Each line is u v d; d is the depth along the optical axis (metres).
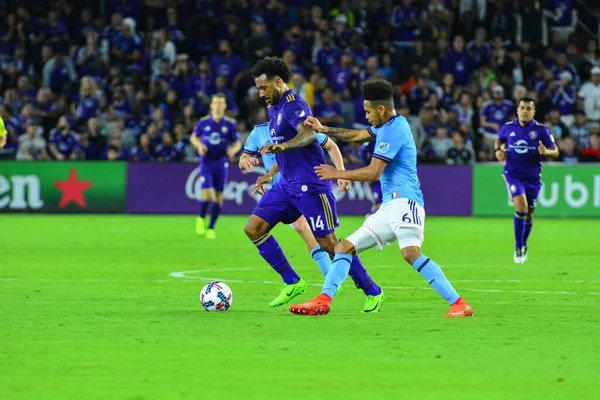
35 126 103.00
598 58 123.56
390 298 40.91
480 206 103.62
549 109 110.56
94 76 108.81
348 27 117.69
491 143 106.75
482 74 111.62
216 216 76.00
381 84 34.28
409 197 34.59
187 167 102.50
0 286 44.78
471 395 22.75
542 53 117.19
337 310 37.03
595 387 23.59
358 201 102.69
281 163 37.88
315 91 106.00
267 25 115.25
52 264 55.28
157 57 111.25
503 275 51.44
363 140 35.62
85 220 93.88
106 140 104.44
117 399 22.14
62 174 101.88
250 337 30.44
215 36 114.44
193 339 30.03
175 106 106.38
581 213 103.31
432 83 110.31
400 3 121.69
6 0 115.69
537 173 59.41
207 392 22.86
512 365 26.16
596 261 59.72
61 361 26.45
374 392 22.98
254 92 107.31
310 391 23.03
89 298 40.50
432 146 105.38
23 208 101.81
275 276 49.78
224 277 49.19
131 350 28.09
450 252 65.38
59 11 115.44
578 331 32.00
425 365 26.08
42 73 110.50
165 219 96.00
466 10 120.31
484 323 33.72
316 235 37.72
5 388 23.19
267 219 37.59
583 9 129.25
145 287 44.59
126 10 115.00
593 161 106.38
